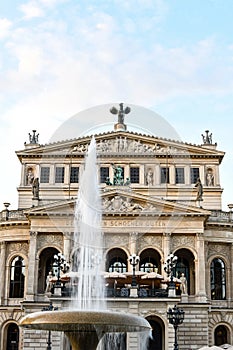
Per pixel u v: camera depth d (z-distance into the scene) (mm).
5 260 79438
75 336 20641
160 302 64188
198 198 76125
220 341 75938
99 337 20766
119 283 69750
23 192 85000
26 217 76562
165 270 69625
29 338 65688
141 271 72750
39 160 84812
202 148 86375
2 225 79750
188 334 69062
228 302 78062
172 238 75188
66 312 18969
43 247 74750
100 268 63312
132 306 63906
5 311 76375
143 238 75125
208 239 78750
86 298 62250
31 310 69062
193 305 70000
